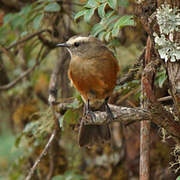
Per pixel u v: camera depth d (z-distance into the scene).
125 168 11.44
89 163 11.95
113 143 11.80
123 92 9.23
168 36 6.05
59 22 10.95
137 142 11.11
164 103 8.12
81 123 8.41
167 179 10.36
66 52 10.73
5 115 14.04
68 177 10.62
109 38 8.60
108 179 11.58
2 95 13.30
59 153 11.56
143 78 6.41
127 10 9.69
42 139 10.77
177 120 6.79
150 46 6.81
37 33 10.88
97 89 8.27
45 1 9.95
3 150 14.26
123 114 6.55
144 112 6.39
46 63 13.19
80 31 11.55
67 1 11.00
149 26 6.20
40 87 12.98
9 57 11.55
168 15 5.97
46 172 11.84
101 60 8.13
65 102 10.33
